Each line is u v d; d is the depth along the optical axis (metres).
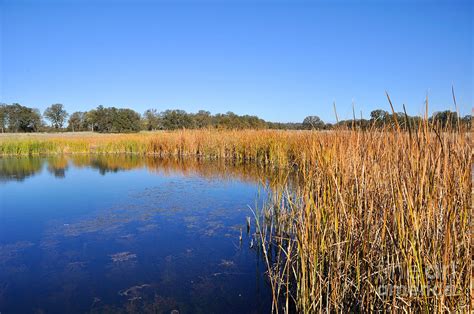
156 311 3.51
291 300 3.67
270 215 6.18
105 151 23.23
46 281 4.19
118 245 5.36
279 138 13.77
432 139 2.57
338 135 3.85
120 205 7.93
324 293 3.23
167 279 4.20
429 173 2.45
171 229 6.10
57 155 21.88
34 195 9.23
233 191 9.24
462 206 2.22
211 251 5.04
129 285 4.07
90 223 6.56
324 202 3.32
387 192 2.90
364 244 2.96
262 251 4.98
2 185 10.83
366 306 2.85
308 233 3.31
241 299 3.71
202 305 3.60
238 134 17.58
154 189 9.77
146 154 21.61
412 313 2.35
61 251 5.15
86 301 3.72
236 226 6.19
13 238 5.75
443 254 2.18
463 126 2.38
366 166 3.30
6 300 3.75
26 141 22.91
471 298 1.95
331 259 3.10
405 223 2.54
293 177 9.03
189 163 15.88
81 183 11.04
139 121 55.97
